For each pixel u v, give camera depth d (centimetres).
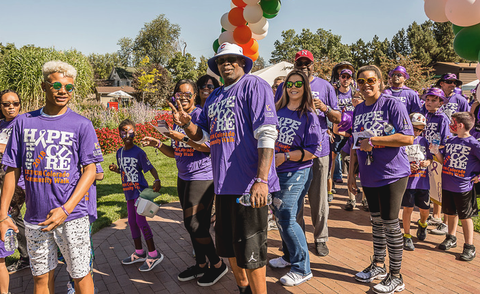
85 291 254
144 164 398
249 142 229
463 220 389
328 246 431
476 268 369
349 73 541
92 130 248
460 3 283
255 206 210
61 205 239
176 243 456
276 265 372
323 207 398
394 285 314
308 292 323
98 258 413
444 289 325
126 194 395
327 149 396
